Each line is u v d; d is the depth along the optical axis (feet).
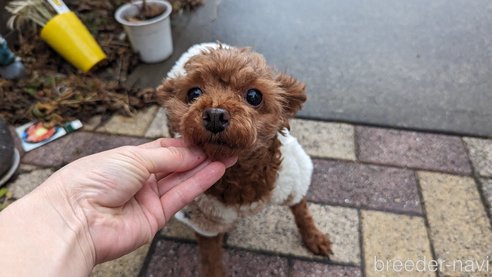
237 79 1.07
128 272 1.59
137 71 2.59
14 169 1.98
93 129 2.22
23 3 2.59
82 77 2.51
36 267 0.79
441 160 1.94
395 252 1.60
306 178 1.44
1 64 2.43
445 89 2.35
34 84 2.44
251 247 1.66
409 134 2.08
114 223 0.97
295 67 2.57
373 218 1.72
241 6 3.20
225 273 1.56
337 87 2.40
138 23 2.41
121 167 0.96
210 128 0.96
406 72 2.49
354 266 1.58
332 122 2.17
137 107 2.33
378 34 2.84
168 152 1.02
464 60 2.56
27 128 2.23
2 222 0.84
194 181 1.07
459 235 1.64
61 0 2.58
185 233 1.71
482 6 3.05
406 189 1.82
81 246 0.90
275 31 2.91
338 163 1.95
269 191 1.33
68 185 0.93
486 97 2.27
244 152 1.09
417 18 2.98
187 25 3.00
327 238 1.61
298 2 3.23
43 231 0.85
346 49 2.71
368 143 2.05
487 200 1.75
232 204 1.31
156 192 1.09
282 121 1.24
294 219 1.74
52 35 2.50
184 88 1.15
